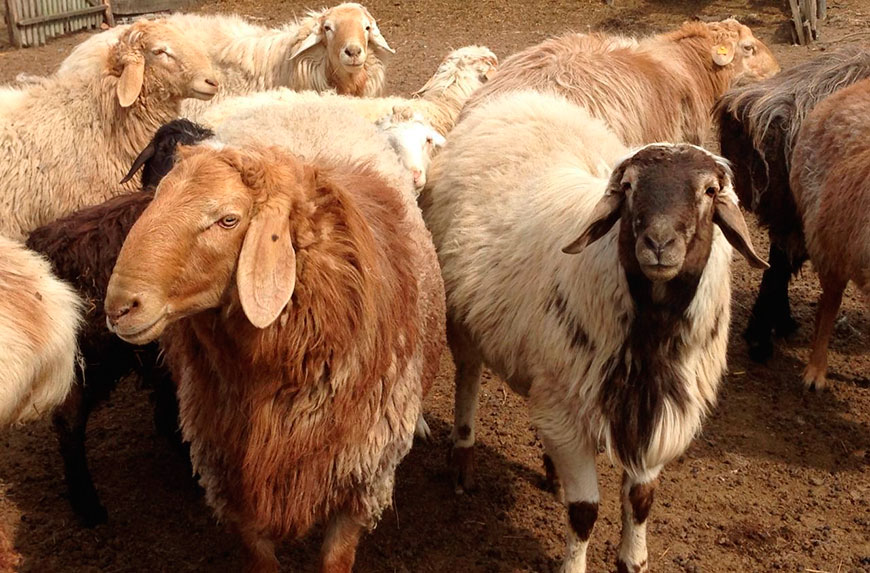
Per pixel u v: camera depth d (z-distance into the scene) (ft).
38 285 11.34
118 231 14.44
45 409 11.74
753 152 21.21
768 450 17.83
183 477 16.62
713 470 17.21
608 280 12.04
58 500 15.88
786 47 41.45
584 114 16.49
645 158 11.44
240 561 14.70
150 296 9.05
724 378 20.29
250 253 9.20
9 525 15.17
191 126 18.24
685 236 11.01
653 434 12.47
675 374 12.37
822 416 18.93
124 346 14.74
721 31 24.03
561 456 13.14
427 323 13.10
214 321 9.94
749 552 15.19
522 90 19.25
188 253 9.20
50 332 11.16
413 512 15.96
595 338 12.33
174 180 9.39
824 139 19.02
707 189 11.30
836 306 19.27
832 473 17.17
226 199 9.23
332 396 10.54
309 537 15.20
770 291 20.63
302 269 9.79
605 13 48.73
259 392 10.34
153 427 18.10
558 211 13.29
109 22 48.57
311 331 10.02
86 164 20.25
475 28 47.03
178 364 11.85
